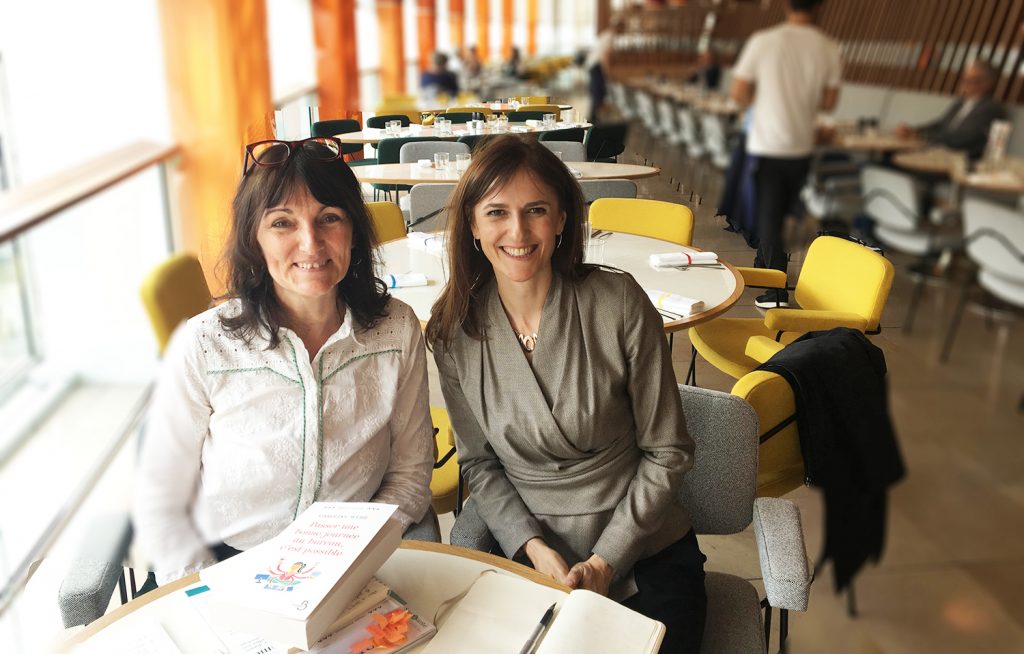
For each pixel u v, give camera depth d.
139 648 0.82
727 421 1.26
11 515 1.51
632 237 1.64
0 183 1.24
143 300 0.90
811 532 1.48
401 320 1.17
